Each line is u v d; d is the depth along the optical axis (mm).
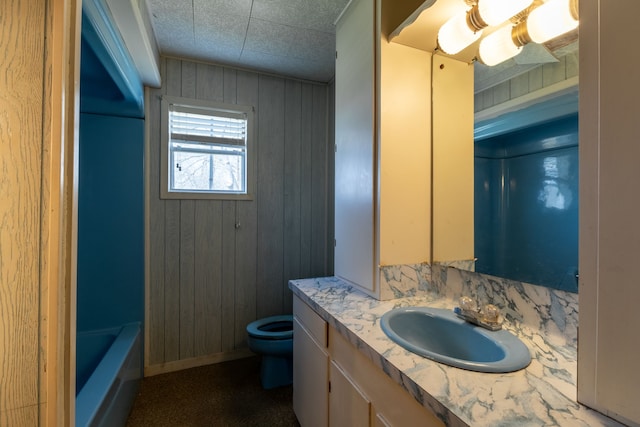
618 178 549
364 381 979
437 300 1323
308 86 2576
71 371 643
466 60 1266
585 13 599
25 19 584
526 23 1012
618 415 562
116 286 2059
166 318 2188
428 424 710
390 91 1325
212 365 2281
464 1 1123
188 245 2234
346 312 1192
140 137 2094
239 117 2359
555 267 924
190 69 2211
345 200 1608
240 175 2404
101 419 1257
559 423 575
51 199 597
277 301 2486
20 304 586
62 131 606
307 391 1453
